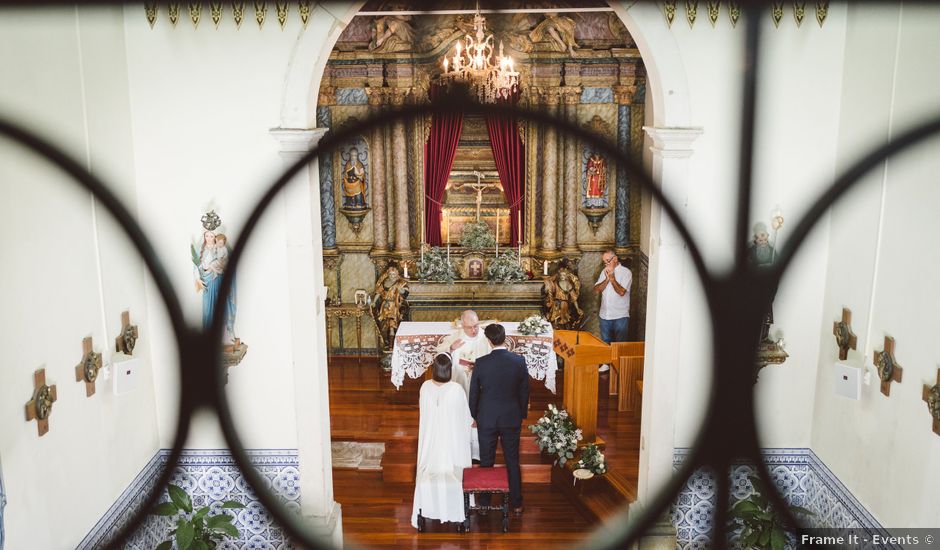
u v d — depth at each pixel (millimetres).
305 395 6312
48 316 4840
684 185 5855
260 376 6352
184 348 1414
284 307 6223
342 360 11672
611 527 6535
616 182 10922
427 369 9672
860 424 5551
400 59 10664
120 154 5805
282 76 5918
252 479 1412
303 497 6477
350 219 11273
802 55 5742
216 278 6047
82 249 5246
